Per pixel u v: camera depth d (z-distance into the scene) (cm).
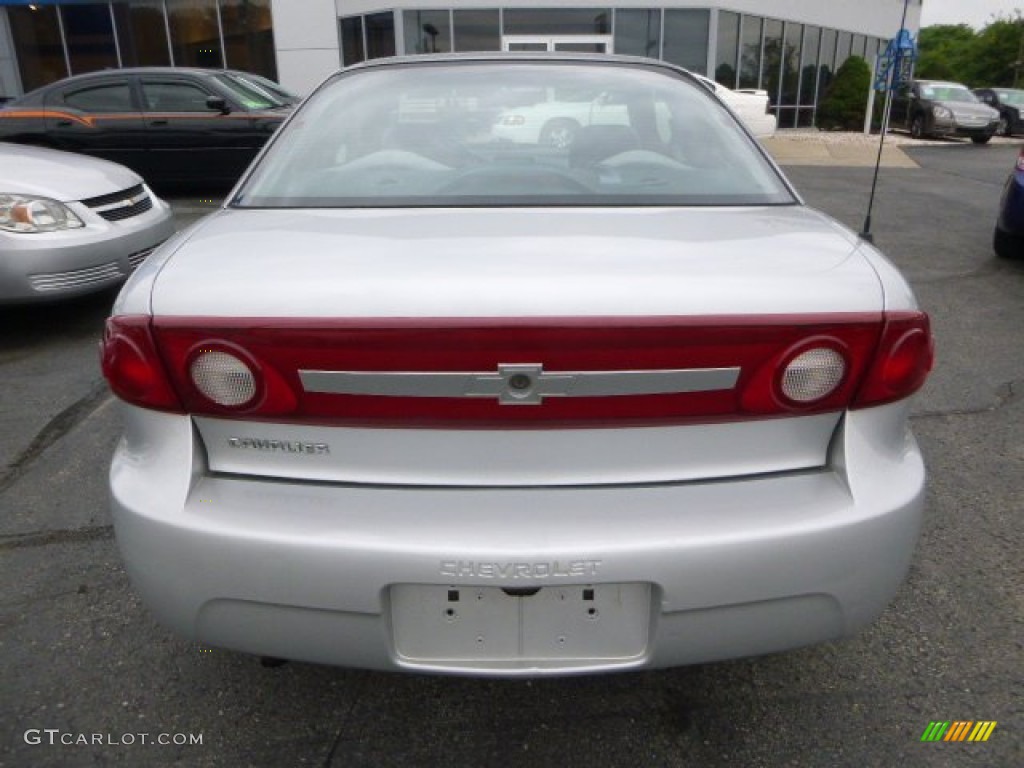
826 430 160
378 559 148
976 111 2089
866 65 2198
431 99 247
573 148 232
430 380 148
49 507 292
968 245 750
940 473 314
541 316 145
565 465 154
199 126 945
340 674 212
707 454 156
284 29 1761
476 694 205
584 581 149
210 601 156
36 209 448
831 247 173
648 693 205
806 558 152
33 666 213
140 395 158
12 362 445
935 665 212
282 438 156
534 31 1822
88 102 955
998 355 450
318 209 205
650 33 1859
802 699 202
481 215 195
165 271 164
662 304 147
